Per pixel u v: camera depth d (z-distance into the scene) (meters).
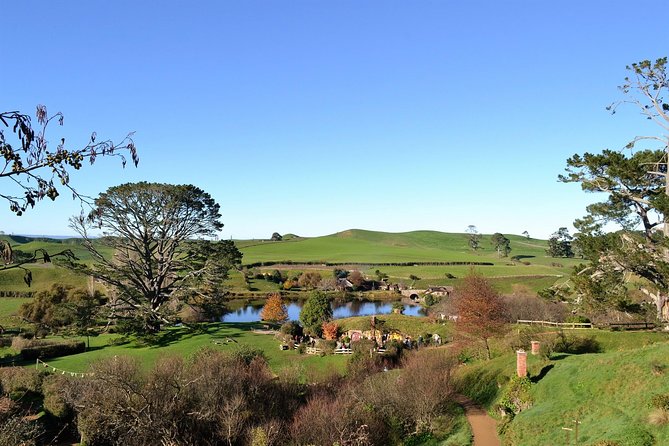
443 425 29.97
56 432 29.59
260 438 23.94
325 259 157.88
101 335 59.19
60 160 7.84
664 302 39.72
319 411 27.11
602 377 26.28
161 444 24.86
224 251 62.34
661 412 20.30
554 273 124.69
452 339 50.91
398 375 34.16
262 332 58.50
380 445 27.22
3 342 51.25
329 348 48.81
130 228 56.06
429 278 126.19
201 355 35.84
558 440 22.34
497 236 197.50
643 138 38.97
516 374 32.00
